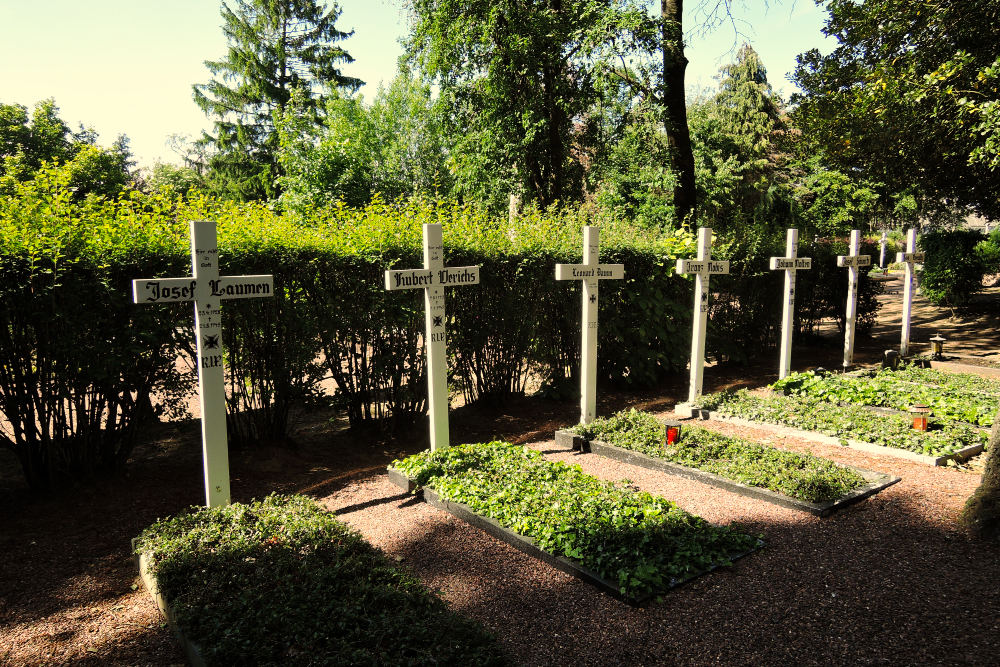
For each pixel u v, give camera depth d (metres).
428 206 7.87
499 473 6.00
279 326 6.74
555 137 17.08
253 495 6.04
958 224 27.42
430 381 6.62
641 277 10.26
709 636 3.64
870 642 3.55
